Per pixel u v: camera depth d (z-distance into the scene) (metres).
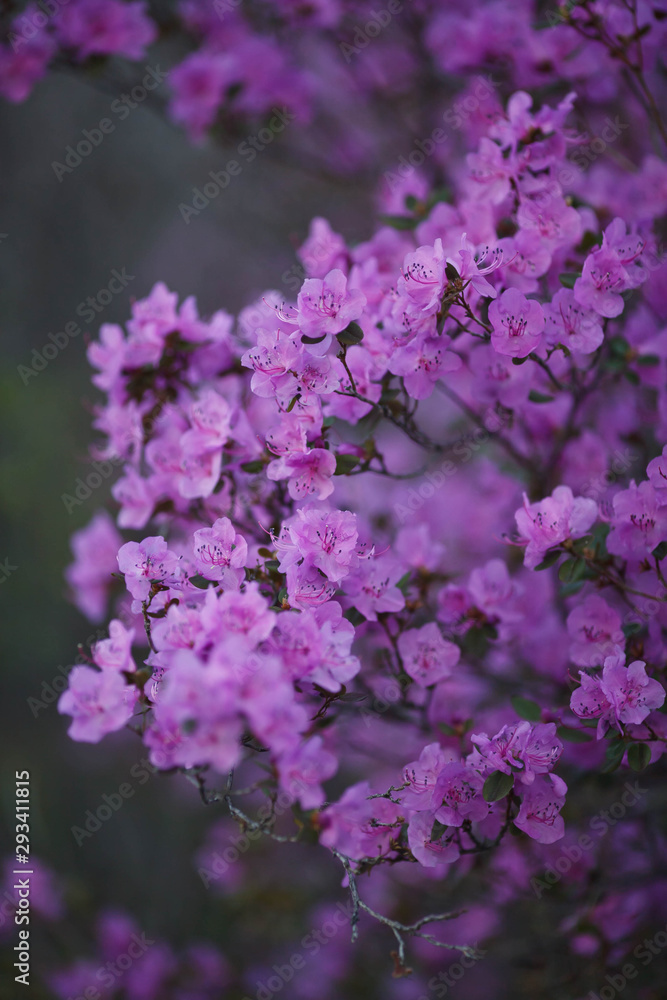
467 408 1.51
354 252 1.51
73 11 1.66
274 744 1.25
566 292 1.39
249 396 1.48
